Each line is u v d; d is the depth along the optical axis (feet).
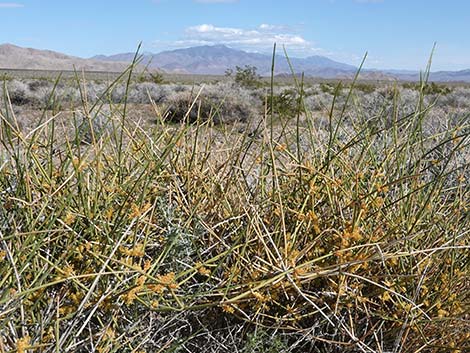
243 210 7.70
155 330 6.56
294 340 7.13
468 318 7.60
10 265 5.58
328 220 7.49
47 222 6.36
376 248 6.95
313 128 9.25
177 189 7.64
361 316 7.20
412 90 60.34
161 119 8.64
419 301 7.12
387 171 8.59
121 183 7.63
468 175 10.66
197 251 6.89
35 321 5.63
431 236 7.98
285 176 8.52
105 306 5.81
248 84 78.13
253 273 6.60
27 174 6.55
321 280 7.07
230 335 6.61
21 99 52.65
